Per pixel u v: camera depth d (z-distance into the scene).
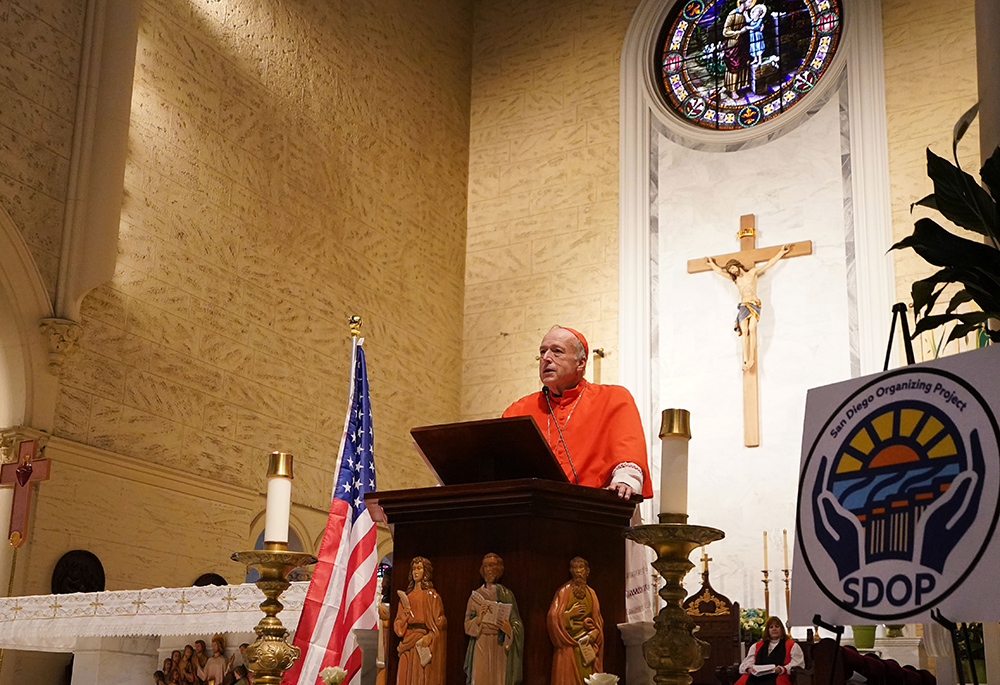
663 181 14.75
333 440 12.59
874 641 8.48
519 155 15.84
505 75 16.34
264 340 11.87
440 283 15.08
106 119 10.34
